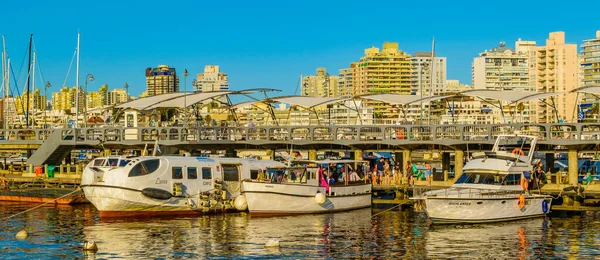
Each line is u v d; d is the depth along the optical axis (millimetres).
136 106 79062
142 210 55188
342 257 40500
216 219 54219
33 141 79250
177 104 78125
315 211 57000
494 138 69000
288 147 73312
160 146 76500
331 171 59344
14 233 48312
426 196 50844
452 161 107750
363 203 60344
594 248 42719
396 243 44344
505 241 44812
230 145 74688
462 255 40844
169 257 40531
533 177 56375
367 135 70000
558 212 57000
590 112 155625
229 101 83562
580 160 96688
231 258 40219
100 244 44219
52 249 42781
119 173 54406
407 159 68938
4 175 77562
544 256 40594
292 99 80125
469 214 50969
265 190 55000
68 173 74812
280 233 47844
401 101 77750
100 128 76562
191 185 56438
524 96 71938
